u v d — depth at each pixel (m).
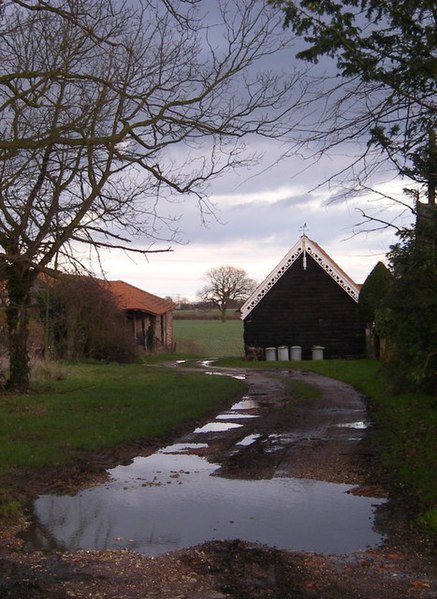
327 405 17.42
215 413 16.30
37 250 13.70
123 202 14.62
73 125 10.44
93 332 35.66
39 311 32.41
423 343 11.38
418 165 9.40
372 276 33.91
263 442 12.36
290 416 15.55
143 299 47.88
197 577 5.96
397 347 14.02
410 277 10.92
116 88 9.95
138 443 12.28
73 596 5.53
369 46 8.71
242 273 84.12
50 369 23.86
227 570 6.12
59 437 12.33
